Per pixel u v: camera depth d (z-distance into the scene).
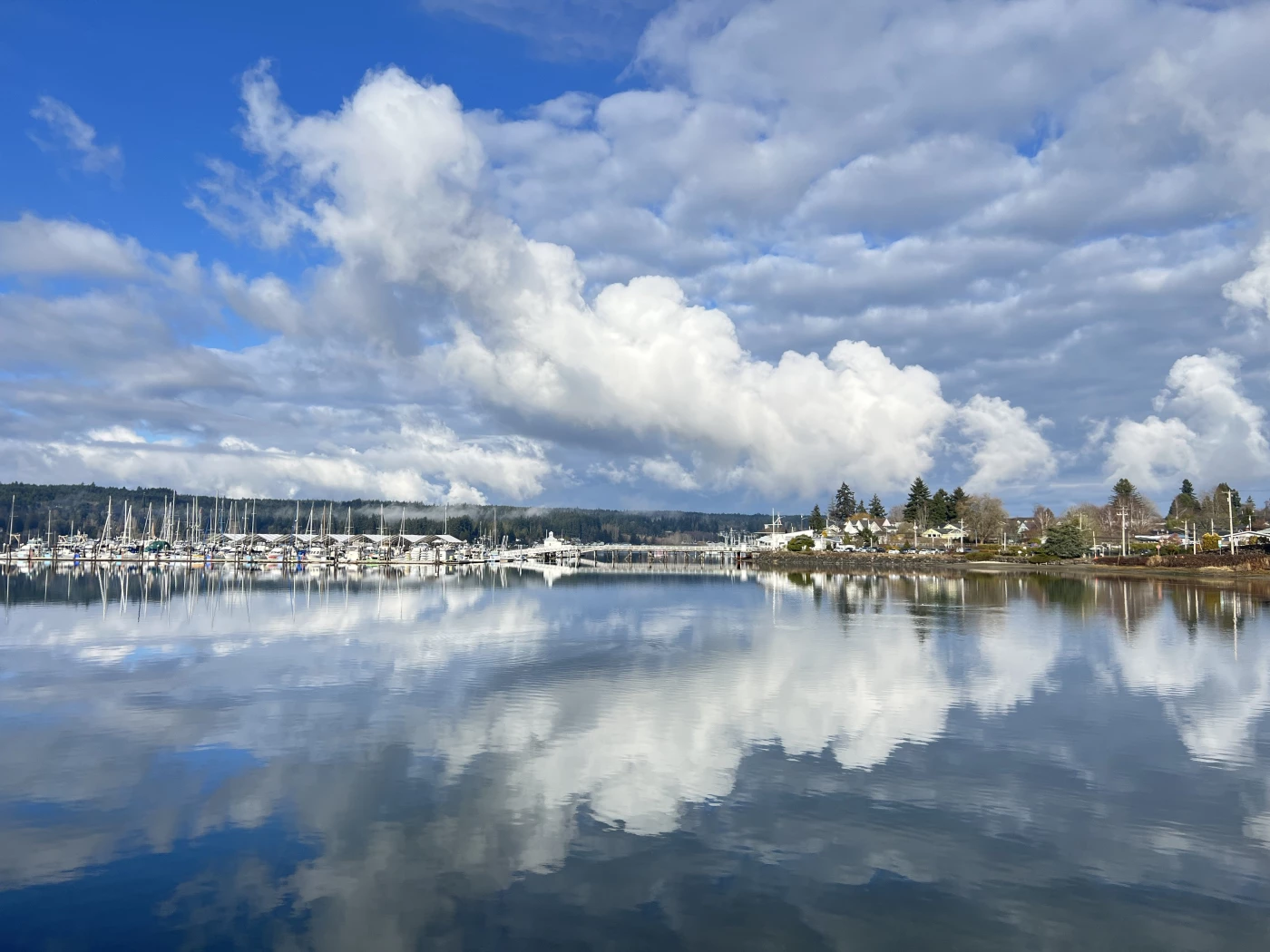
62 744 27.53
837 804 21.95
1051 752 26.66
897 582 121.75
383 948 15.03
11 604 80.12
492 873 17.94
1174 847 19.36
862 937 15.44
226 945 15.16
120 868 18.25
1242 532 173.62
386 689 36.53
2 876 17.84
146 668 42.22
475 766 25.08
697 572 178.50
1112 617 65.00
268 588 108.25
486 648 49.31
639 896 16.95
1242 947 15.13
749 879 17.69
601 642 52.16
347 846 19.31
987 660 44.03
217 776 24.20
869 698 34.38
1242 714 31.75
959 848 19.25
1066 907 16.56
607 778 24.02
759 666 42.22
